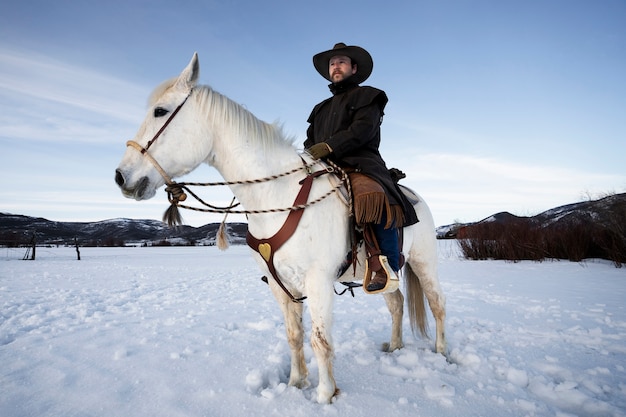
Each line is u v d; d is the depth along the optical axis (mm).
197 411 2129
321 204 2148
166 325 4328
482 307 5191
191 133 2002
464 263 12391
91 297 6523
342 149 2287
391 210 2363
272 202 2104
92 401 2270
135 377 2652
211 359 3047
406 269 3389
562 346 3318
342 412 2084
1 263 14367
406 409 2123
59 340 3641
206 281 9055
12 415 2096
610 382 2500
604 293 6098
